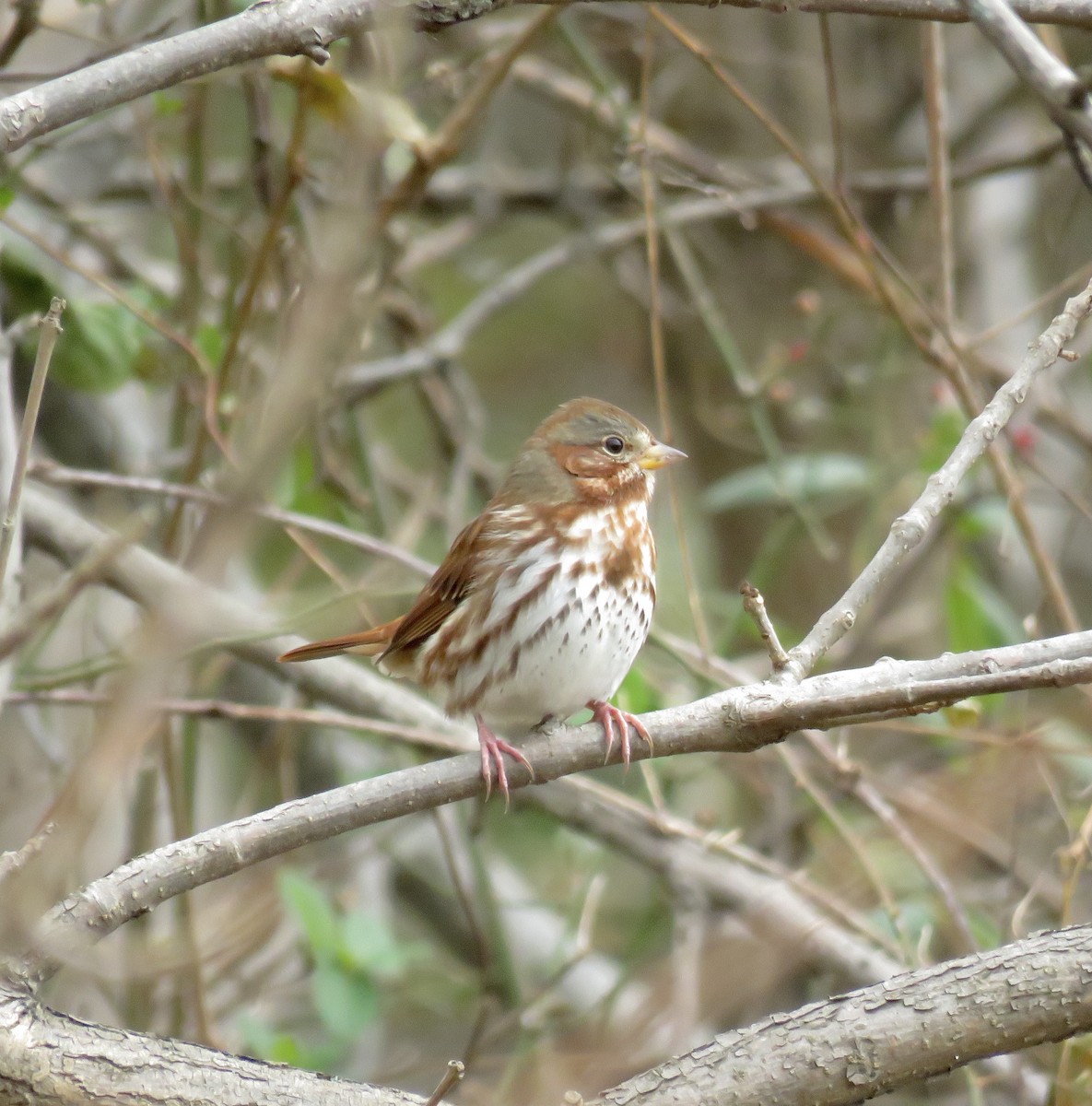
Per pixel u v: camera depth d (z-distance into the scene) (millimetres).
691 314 14703
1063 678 5984
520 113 18234
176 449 11562
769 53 15000
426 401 13320
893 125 15203
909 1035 5848
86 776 3910
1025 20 7266
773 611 14758
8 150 5801
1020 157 13633
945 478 7188
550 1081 9117
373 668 11875
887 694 6254
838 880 10789
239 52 6133
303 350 3475
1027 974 5883
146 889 6012
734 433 14742
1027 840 11281
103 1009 10742
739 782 13266
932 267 14305
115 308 10750
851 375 12938
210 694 11055
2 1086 5719
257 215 12492
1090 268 11219
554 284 17906
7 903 4855
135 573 9641
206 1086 5883
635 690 10578
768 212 13750
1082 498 13008
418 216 15133
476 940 10953
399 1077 11430
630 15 14758
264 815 6277
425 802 6594
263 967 11820
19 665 9516
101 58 9484
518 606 8547
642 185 11570
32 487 10555
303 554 11508
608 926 13523
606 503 8750
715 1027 10617
